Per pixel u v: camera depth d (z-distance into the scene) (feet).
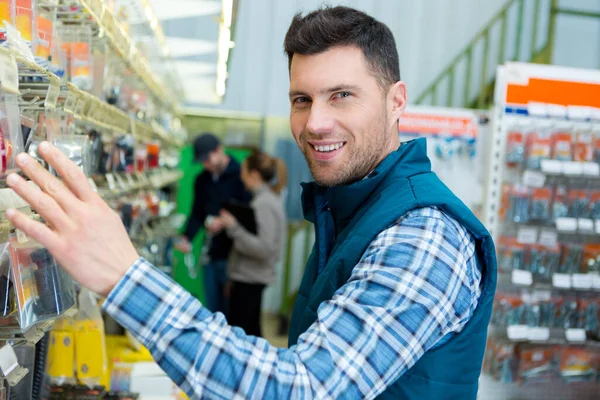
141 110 9.91
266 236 14.84
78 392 5.68
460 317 3.50
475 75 20.03
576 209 10.75
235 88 20.02
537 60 19.93
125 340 8.34
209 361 2.81
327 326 3.07
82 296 5.70
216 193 17.38
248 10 19.38
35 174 2.75
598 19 20.07
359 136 3.88
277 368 2.87
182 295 2.91
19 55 3.53
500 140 10.85
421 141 4.14
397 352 3.09
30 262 3.60
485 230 3.71
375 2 19.36
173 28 14.69
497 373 10.81
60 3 5.39
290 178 20.45
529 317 10.70
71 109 4.75
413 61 19.88
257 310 15.15
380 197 3.87
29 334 3.65
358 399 2.98
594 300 10.96
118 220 2.88
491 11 19.80
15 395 4.20
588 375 10.96
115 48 6.99
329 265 3.91
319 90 3.80
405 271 3.26
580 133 10.78
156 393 7.03
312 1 19.40
